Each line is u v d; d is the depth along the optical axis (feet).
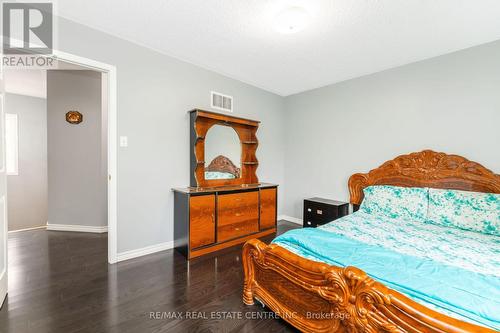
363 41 7.80
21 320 5.02
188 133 9.90
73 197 11.83
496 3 5.81
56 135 11.78
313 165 12.87
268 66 10.03
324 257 4.83
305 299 4.48
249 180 12.28
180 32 7.50
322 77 11.18
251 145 12.26
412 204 8.40
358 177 10.77
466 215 7.26
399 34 7.34
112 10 6.42
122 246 8.15
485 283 3.67
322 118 12.46
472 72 8.05
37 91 14.98
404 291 3.64
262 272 5.49
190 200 8.40
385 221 7.99
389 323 3.29
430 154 8.76
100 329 4.84
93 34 7.30
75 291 6.18
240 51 8.70
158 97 8.90
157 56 8.81
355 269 3.78
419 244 5.79
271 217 11.62
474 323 2.92
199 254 8.68
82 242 10.04
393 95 9.91
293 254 4.71
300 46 8.23
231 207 9.77
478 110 7.93
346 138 11.45
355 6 5.99
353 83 11.20
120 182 8.04
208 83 10.47
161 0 5.98
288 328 5.00
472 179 7.82
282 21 6.22
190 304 5.74
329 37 7.57
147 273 7.28
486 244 5.82
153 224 8.93
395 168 9.59
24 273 7.13
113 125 7.79
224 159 11.06
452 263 4.72
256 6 6.13
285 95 14.26
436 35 7.37
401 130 9.68
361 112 10.91
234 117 10.84
